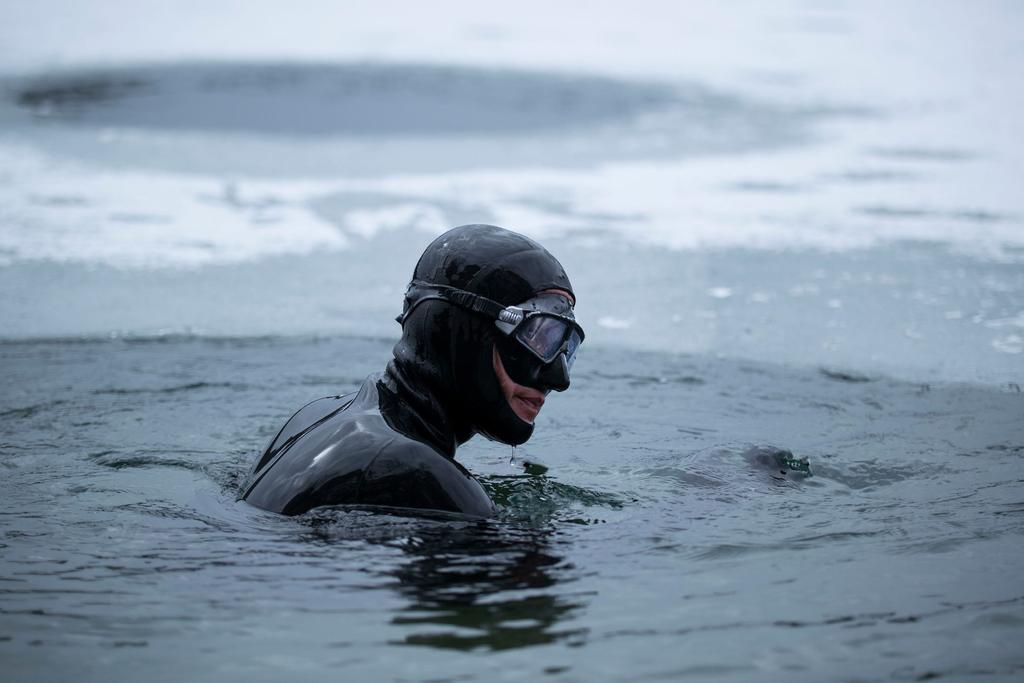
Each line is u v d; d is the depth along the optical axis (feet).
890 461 23.44
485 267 18.66
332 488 17.92
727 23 140.36
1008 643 14.11
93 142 71.92
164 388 28.53
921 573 16.66
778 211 54.90
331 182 61.52
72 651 13.67
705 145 73.72
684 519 19.34
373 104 87.56
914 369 31.73
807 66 107.24
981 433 25.67
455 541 17.24
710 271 43.78
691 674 13.17
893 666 13.44
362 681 12.87
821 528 18.88
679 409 27.53
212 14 146.51
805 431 25.77
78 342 33.50
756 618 14.83
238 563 16.42
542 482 21.57
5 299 38.55
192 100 87.92
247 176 62.75
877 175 63.46
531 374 18.65
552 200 57.57
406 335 19.15
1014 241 48.26
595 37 128.16
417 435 18.75
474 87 94.58
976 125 78.48
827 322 36.86
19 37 122.21
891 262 45.01
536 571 16.43
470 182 61.98
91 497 19.88
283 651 13.66
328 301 39.24
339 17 145.07
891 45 118.93
